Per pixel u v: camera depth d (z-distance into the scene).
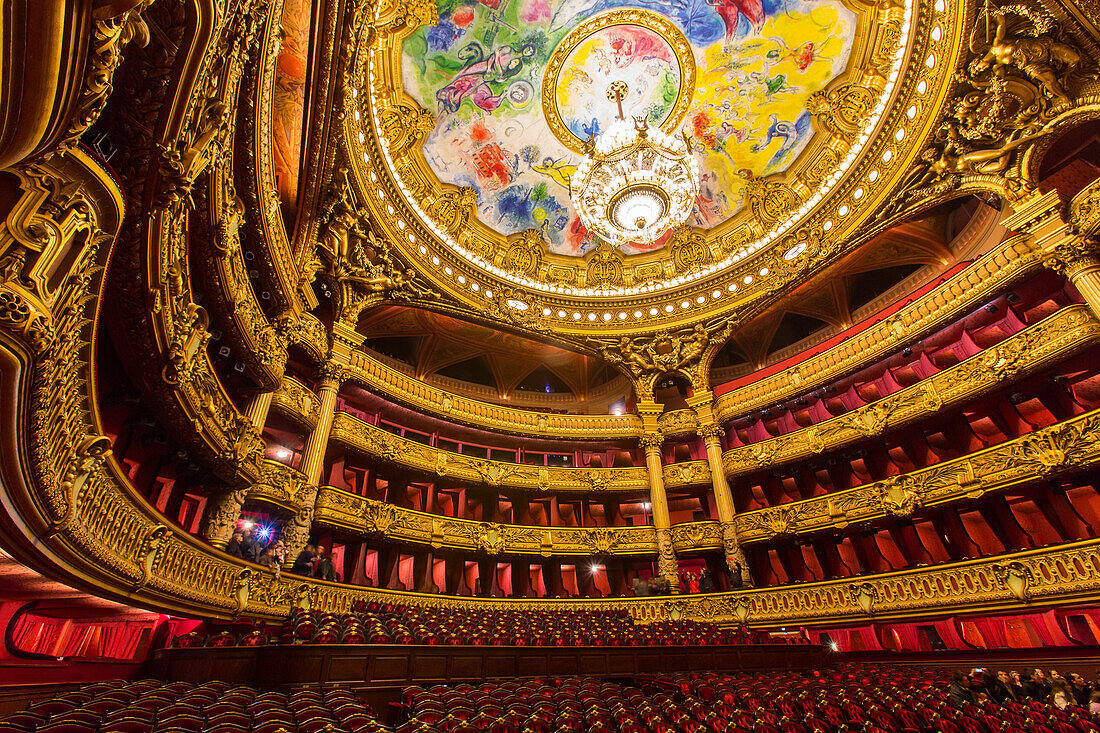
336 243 14.85
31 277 3.00
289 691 6.42
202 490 10.27
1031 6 11.16
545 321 20.09
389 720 7.03
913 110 14.25
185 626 8.38
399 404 17.22
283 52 9.98
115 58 2.89
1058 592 10.44
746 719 5.82
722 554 18.09
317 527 13.37
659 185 14.38
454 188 18.72
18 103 2.55
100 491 5.15
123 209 3.65
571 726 5.21
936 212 16.33
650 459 19.48
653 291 20.62
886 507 14.41
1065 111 11.88
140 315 5.52
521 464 18.98
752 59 17.17
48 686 5.57
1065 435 11.48
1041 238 12.62
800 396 18.27
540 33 16.86
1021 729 5.89
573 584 19.00
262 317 9.75
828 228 17.25
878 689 7.33
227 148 6.42
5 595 5.48
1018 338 12.95
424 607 13.75
